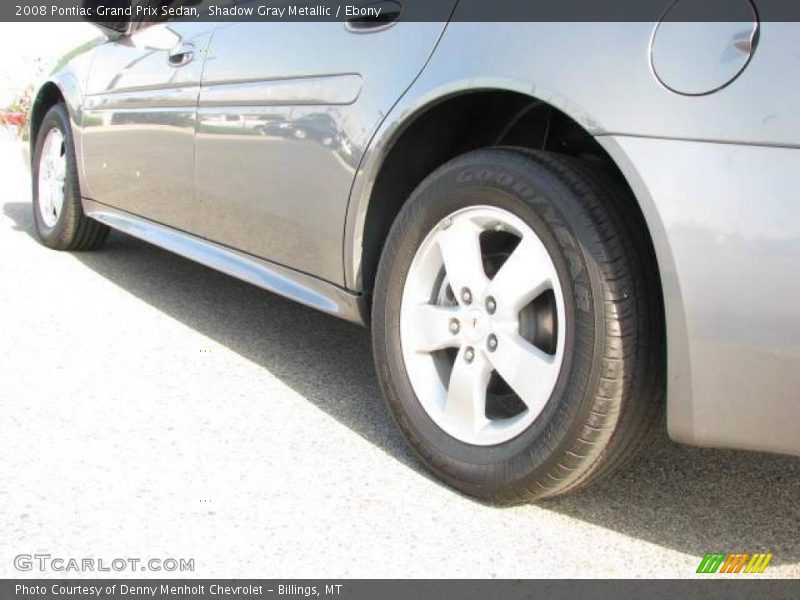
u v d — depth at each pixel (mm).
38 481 2107
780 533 2117
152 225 3672
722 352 1742
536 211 2004
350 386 2912
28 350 3051
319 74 2578
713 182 1711
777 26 1668
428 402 2266
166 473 2191
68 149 4395
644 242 1951
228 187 3008
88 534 1893
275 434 2475
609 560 1943
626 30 1848
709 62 1729
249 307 3826
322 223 2576
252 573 1796
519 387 2057
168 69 3422
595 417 1895
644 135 1782
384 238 2531
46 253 4609
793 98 1640
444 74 2182
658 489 2312
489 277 2260
